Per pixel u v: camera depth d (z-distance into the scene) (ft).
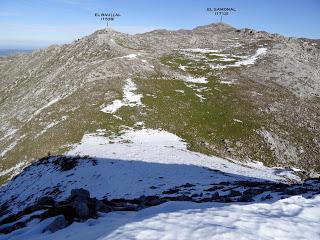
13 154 193.77
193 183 114.42
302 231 40.70
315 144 211.82
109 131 193.26
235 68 345.51
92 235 43.96
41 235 52.49
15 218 72.59
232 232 39.42
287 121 233.96
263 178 144.56
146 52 393.91
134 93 247.91
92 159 151.23
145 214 53.52
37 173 159.12
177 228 41.22
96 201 63.93
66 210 58.75
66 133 194.49
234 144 200.64
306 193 67.77
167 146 175.42
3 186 163.32
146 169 135.85
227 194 82.69
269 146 203.31
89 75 289.33
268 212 48.01
